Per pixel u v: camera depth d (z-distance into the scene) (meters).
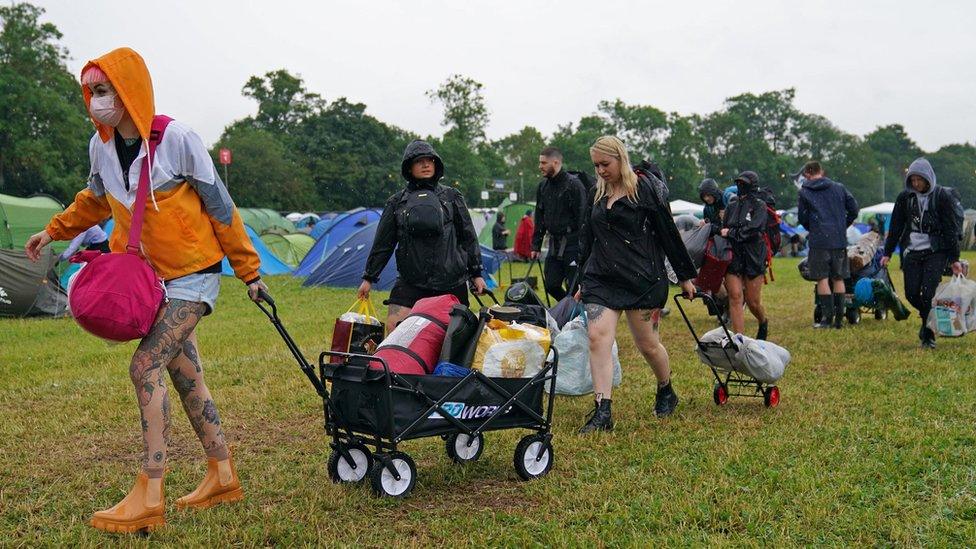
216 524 3.82
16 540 3.71
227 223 3.86
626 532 3.72
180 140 3.68
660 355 5.83
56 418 6.03
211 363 8.20
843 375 7.22
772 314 12.16
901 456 4.68
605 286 5.60
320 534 3.71
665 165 118.31
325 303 14.54
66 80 66.81
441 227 5.73
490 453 5.05
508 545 3.57
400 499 4.23
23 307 12.95
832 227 10.23
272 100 107.38
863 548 3.47
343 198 92.25
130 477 4.64
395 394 4.13
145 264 3.60
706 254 8.92
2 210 16.48
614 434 5.41
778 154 128.88
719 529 3.75
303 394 6.69
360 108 97.19
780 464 4.62
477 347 4.46
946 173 135.50
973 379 6.85
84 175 67.69
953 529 3.62
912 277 8.70
